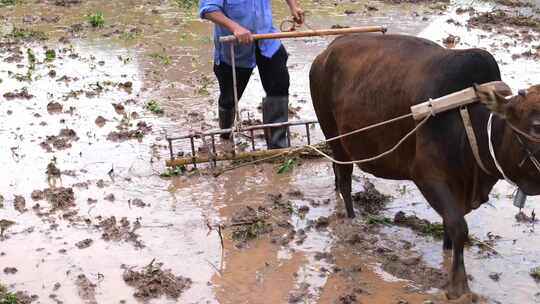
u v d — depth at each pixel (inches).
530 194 168.7
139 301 195.6
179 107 336.2
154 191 256.8
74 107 332.2
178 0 568.1
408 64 192.9
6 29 483.5
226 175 269.6
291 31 253.4
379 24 473.4
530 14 496.4
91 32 474.3
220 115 294.8
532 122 157.5
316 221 234.2
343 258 214.7
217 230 230.8
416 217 233.8
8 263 213.0
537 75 358.3
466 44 418.9
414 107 177.6
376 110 200.1
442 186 182.1
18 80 369.4
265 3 272.4
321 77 226.5
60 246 221.9
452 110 177.6
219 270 209.6
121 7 551.2
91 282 204.1
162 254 217.6
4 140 296.2
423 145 182.7
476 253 214.1
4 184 260.4
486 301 190.7
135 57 415.2
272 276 206.5
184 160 267.0
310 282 203.2
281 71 277.3
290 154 269.3
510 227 228.4
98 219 237.5
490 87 171.0
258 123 311.7
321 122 235.0
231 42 248.8
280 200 249.6
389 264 210.2
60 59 409.7
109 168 273.3
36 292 199.8
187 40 453.7
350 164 231.9
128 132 302.5
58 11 539.2
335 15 504.4
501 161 168.6
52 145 291.7
